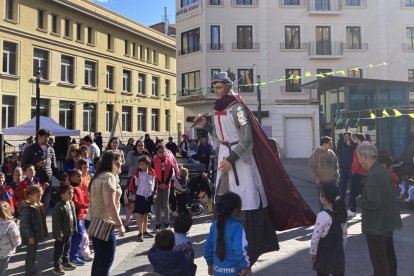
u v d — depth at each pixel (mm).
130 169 10008
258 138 4645
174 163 9266
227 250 3674
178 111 49156
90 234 4789
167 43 46594
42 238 6199
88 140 11344
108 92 38625
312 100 33562
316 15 34281
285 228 4688
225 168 4430
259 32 33969
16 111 29703
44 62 32375
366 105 20219
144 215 8328
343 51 34281
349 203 10016
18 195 7746
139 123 43125
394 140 13969
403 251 6801
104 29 38188
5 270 5621
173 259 3768
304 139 33750
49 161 8789
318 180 8164
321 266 4316
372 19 34688
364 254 6715
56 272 6199
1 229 5578
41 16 32156
